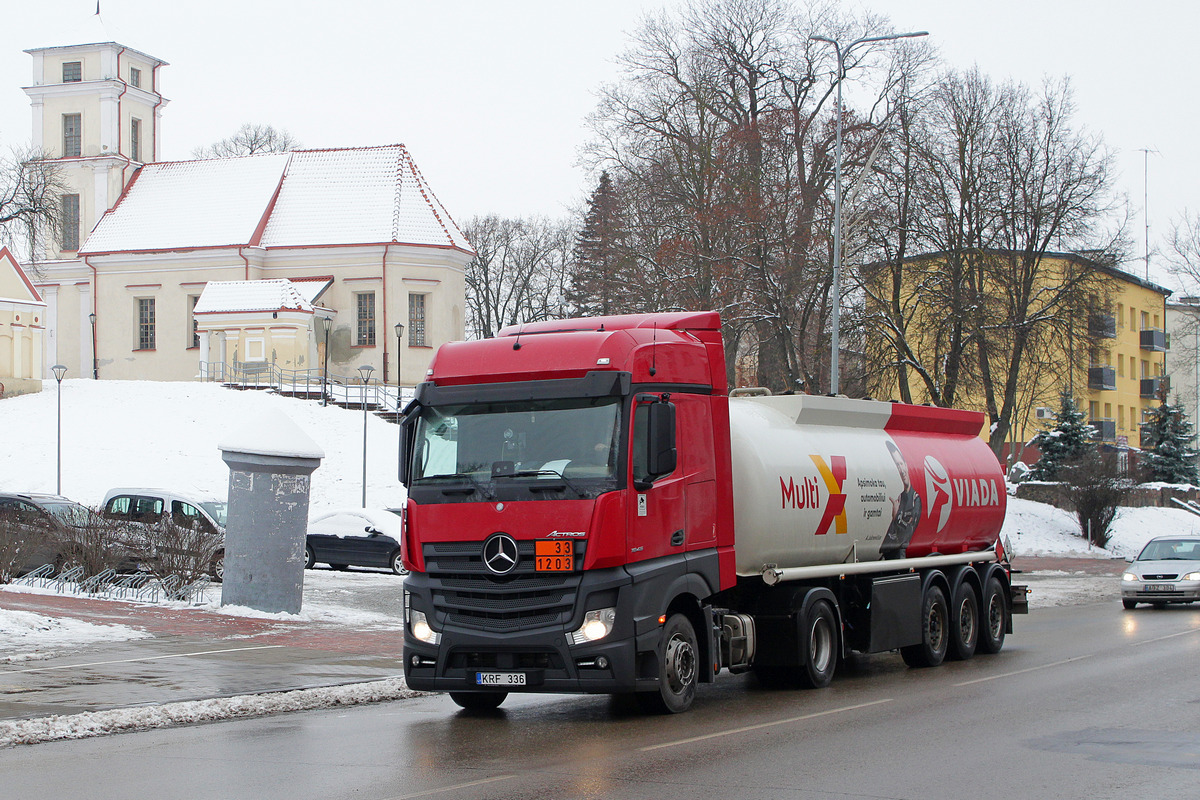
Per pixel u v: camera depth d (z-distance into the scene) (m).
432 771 8.88
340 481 43.69
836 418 15.24
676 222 46.03
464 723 11.34
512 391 11.31
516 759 9.38
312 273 62.81
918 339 46.50
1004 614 18.16
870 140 44.16
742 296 44.03
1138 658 16.48
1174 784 8.31
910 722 11.10
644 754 9.54
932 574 16.19
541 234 90.44
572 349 11.29
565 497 10.87
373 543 29.52
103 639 16.14
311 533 30.25
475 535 11.05
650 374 11.48
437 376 11.69
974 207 44.50
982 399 50.22
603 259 51.34
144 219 64.94
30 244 56.84
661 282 45.19
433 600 11.20
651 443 11.09
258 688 12.77
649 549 11.22
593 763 9.17
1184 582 26.12
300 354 58.78
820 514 13.91
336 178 65.06
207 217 64.19
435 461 11.46
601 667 10.77
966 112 44.84
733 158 44.66
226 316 58.62
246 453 19.45
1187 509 58.56
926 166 44.34
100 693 12.15
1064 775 8.62
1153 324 87.62
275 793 8.11
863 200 42.94
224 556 19.88
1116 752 9.52
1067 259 45.62
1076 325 44.84
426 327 63.03
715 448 12.40
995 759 9.24
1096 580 35.31
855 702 12.53
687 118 47.62
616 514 10.87
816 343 44.75
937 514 16.64
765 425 13.81
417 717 11.76
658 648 11.26
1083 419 56.53
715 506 12.29
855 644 14.72
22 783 8.46
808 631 13.39
